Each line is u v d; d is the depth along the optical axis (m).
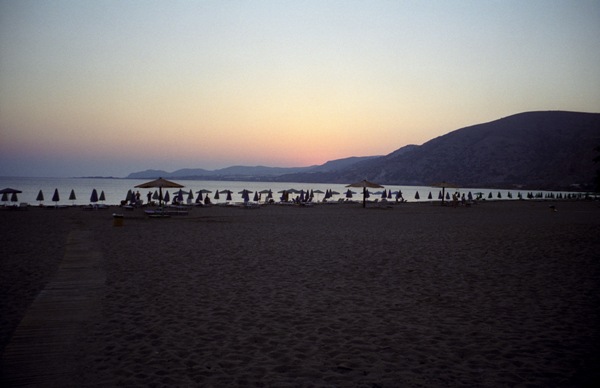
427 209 35.09
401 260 10.48
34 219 21.41
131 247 12.20
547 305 6.60
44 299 6.69
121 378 3.97
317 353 4.62
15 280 7.96
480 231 17.34
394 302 6.73
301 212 29.77
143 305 6.43
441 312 6.20
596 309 6.38
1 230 16.22
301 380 3.96
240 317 5.89
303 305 6.52
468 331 5.37
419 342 4.98
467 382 3.95
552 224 20.80
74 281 7.93
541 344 4.93
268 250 11.97
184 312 6.09
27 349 4.68
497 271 9.21
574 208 38.34
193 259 10.38
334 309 6.32
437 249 12.32
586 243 13.62
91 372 4.11
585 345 4.90
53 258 10.31
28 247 12.01
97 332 5.23
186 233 15.95
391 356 4.55
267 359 4.45
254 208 34.28
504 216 27.03
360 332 5.32
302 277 8.51
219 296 6.99
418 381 3.96
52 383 3.88
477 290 7.55
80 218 22.25
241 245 12.90
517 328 5.50
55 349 4.69
